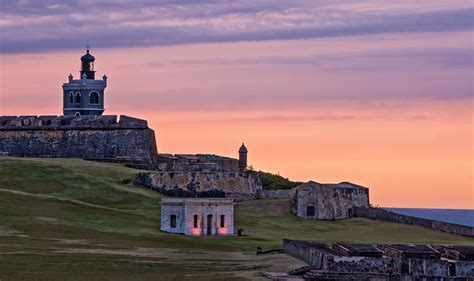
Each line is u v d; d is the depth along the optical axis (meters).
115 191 191.25
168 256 122.19
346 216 195.62
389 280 99.12
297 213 192.75
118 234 147.88
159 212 178.50
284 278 100.00
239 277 102.25
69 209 168.25
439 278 99.62
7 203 164.50
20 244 127.75
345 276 98.62
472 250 111.38
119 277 102.69
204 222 156.75
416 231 177.62
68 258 116.00
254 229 171.88
